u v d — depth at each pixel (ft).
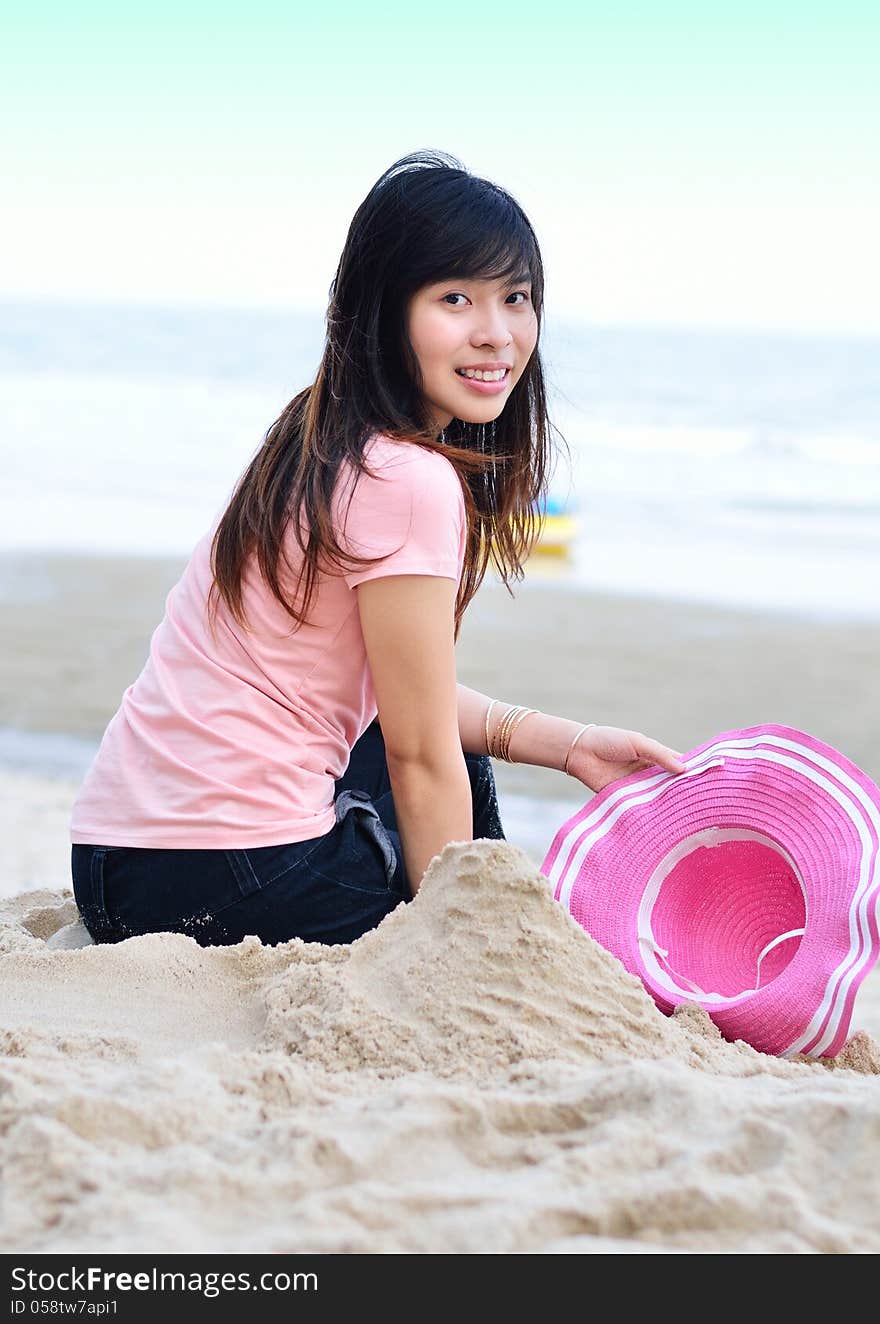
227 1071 7.05
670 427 115.75
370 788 10.72
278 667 9.30
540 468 10.98
